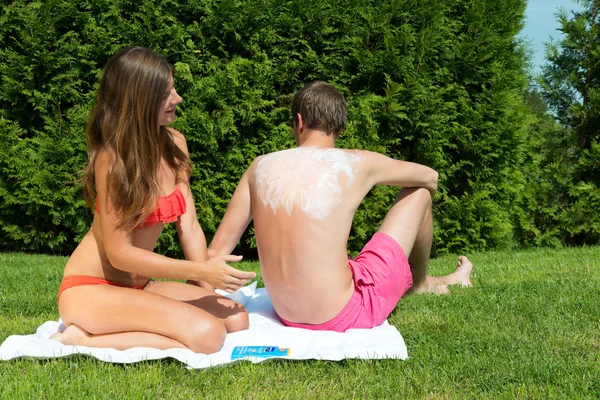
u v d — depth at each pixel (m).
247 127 6.11
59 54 5.95
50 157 6.04
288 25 6.06
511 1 6.70
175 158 2.78
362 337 2.55
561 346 2.49
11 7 5.95
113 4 5.96
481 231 6.73
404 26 6.18
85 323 2.43
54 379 2.10
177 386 2.09
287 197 2.56
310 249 2.53
